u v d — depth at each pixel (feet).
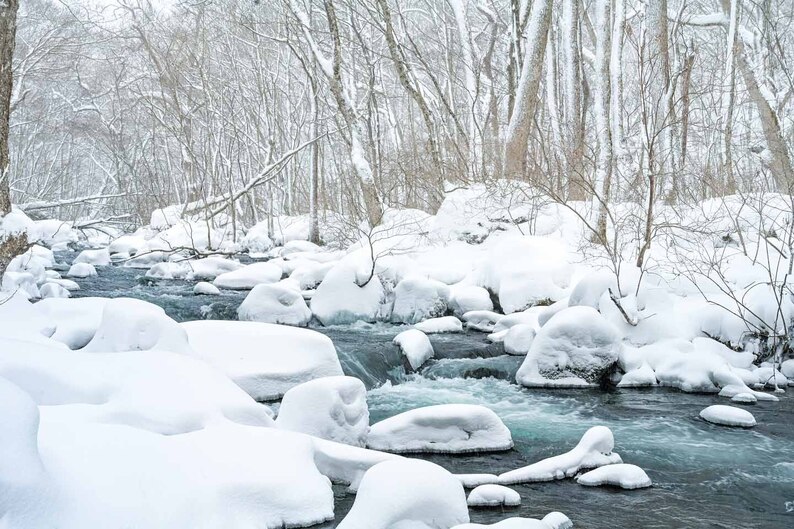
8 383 12.32
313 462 16.60
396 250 50.96
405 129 123.85
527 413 26.73
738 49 64.44
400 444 21.48
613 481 19.44
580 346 30.94
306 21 76.48
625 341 32.53
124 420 16.05
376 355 31.83
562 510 17.58
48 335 26.25
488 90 82.94
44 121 132.36
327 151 135.54
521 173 58.49
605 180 46.14
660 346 31.86
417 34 112.57
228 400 17.94
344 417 20.49
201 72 100.94
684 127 55.31
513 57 70.85
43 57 99.14
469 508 17.53
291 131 114.11
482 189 58.08
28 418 11.89
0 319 25.93
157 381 17.62
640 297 33.55
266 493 14.69
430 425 21.85
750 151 62.08
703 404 28.04
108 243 97.09
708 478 20.24
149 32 116.78
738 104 66.03
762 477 20.39
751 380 30.42
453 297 43.60
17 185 129.80
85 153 169.37
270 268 57.11
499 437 22.21
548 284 41.86
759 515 17.70
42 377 17.48
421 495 14.47
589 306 32.35
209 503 13.58
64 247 85.35
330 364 26.20
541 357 31.04
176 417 16.48
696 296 36.06
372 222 64.64
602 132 48.96
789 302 32.89
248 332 26.53
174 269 61.11
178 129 111.45
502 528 14.25
